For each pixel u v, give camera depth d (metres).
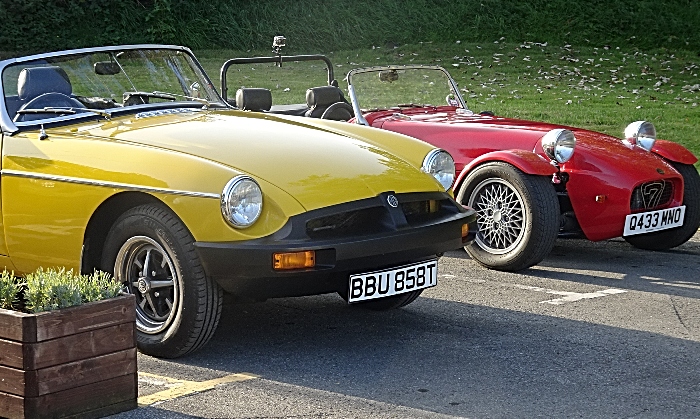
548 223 6.31
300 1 22.92
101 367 3.79
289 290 4.43
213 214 4.32
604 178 6.58
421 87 8.07
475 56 19.77
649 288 6.08
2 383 3.65
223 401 4.02
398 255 4.61
